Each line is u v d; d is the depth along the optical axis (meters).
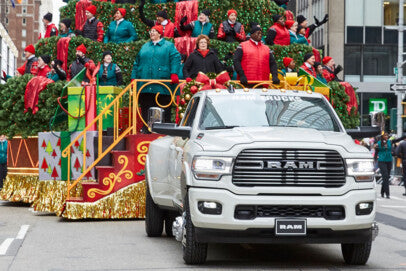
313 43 62.50
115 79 16.20
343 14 57.16
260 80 13.45
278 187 7.56
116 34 18.09
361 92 57.12
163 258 8.59
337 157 7.73
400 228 12.52
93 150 13.89
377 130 8.84
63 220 13.25
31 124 16.05
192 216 7.73
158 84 13.84
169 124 8.59
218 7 18.59
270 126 8.59
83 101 14.26
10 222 12.90
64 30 19.56
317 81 13.78
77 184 14.13
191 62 14.05
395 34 57.19
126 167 13.19
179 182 8.70
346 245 8.20
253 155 7.63
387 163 22.20
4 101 16.20
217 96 9.08
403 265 8.15
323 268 7.91
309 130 8.32
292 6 71.06
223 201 7.54
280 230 7.49
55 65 16.20
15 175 16.83
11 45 102.69
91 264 8.12
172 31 18.11
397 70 37.88
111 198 13.08
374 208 7.84
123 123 14.84
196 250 7.91
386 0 57.22
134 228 11.91
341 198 7.61
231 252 9.19
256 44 13.49
